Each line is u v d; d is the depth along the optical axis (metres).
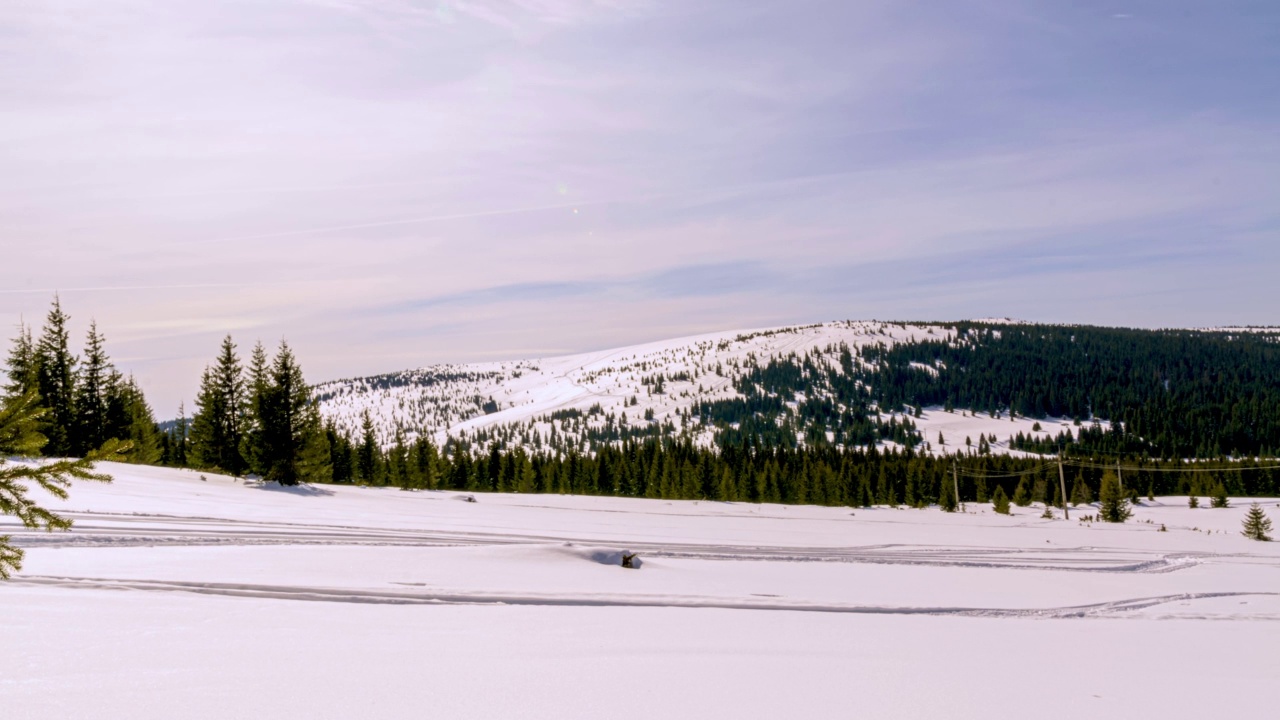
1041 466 136.25
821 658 8.70
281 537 20.34
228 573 13.34
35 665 6.00
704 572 20.47
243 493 39.09
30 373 50.62
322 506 35.31
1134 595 20.16
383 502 43.94
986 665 8.95
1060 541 37.31
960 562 26.70
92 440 53.56
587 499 71.75
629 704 6.04
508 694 6.09
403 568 15.84
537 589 14.19
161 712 4.98
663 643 9.11
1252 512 81.81
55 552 14.75
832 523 47.00
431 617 10.25
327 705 5.43
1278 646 12.38
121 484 33.78
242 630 8.21
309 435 51.00
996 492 114.81
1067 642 11.86
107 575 12.10
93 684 5.56
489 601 12.53
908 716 6.23
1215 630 14.52
